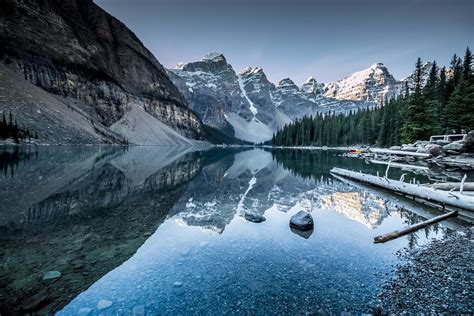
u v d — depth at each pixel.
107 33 159.88
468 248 7.78
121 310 4.71
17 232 8.31
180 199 14.27
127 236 8.39
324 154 61.47
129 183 18.38
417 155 32.16
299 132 125.38
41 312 4.57
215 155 60.94
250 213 10.99
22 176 18.56
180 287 5.51
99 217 10.30
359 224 10.20
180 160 41.53
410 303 5.11
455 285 5.76
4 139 59.94
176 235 8.64
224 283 5.70
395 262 6.86
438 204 13.29
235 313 4.72
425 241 8.40
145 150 72.12
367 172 24.89
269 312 4.77
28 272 5.88
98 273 5.96
